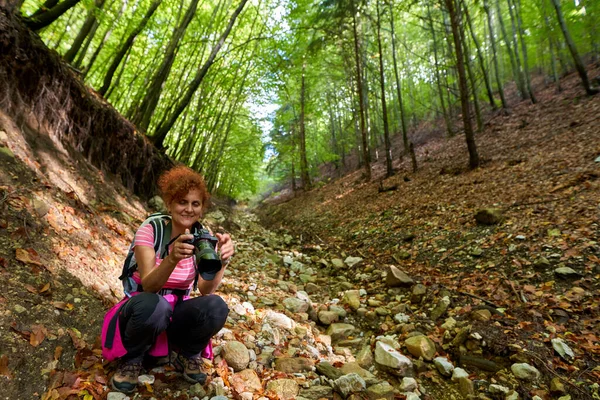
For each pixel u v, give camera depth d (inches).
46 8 189.9
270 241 318.0
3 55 158.2
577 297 122.0
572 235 154.7
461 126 586.6
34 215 114.1
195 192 68.7
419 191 331.9
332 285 192.5
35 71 173.0
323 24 462.9
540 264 144.5
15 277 86.3
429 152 519.2
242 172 831.1
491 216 197.6
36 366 69.1
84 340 81.6
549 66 614.5
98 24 241.0
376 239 251.4
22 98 165.6
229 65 396.2
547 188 214.1
